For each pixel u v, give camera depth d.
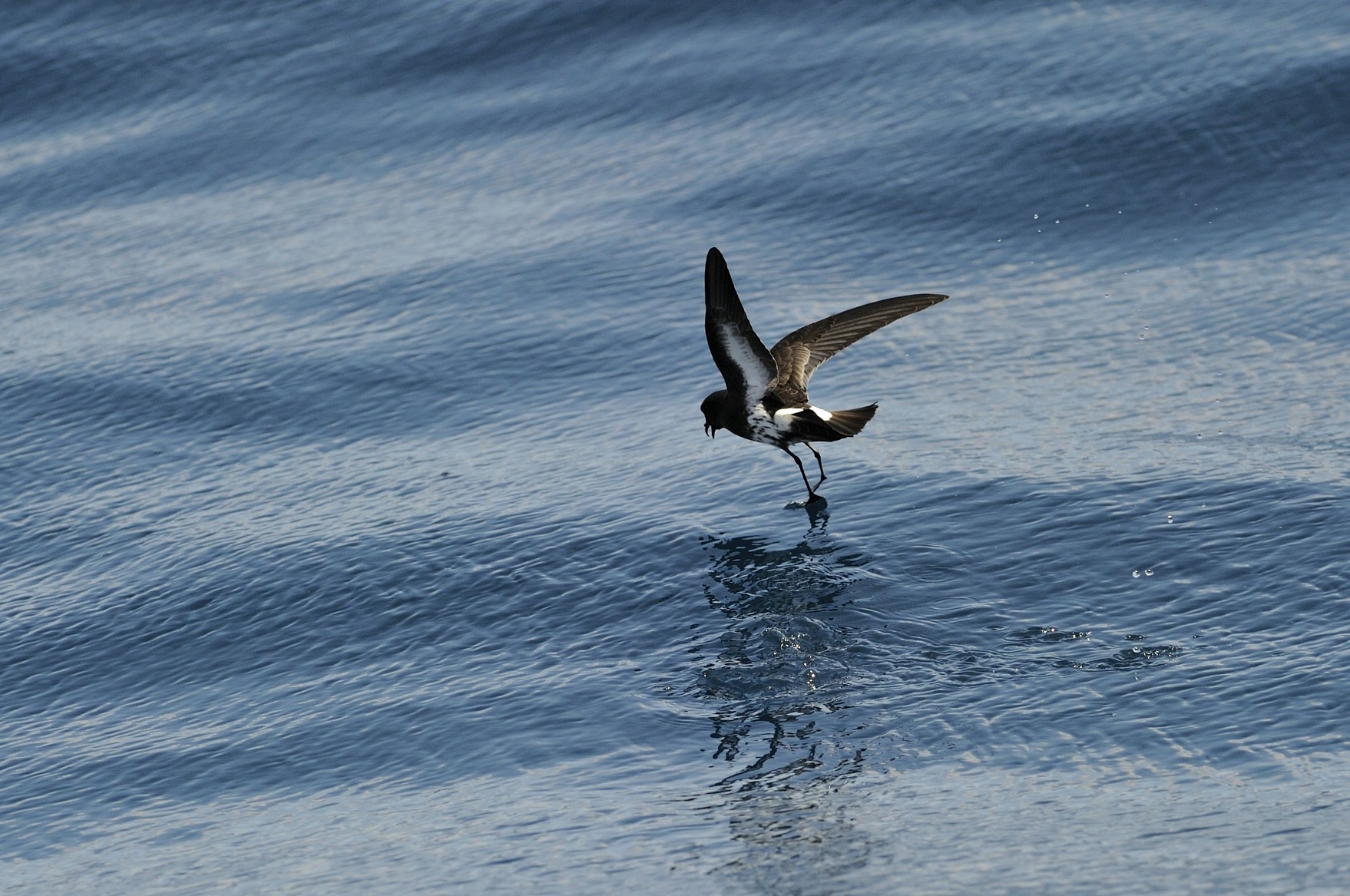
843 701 12.97
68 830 12.91
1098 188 23.53
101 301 23.33
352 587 16.08
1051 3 28.38
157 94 29.16
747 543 15.88
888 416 18.69
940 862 10.63
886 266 22.38
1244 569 14.21
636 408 19.66
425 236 24.16
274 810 12.80
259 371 21.11
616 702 13.42
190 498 18.52
